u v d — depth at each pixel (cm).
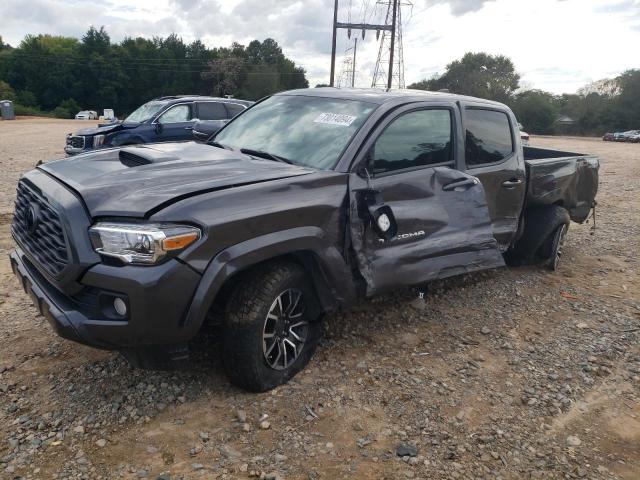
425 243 403
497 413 345
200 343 396
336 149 386
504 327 472
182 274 284
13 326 418
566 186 614
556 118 7806
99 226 286
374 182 380
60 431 301
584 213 685
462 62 9100
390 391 359
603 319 503
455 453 304
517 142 541
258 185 323
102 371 359
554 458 307
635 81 7481
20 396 330
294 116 445
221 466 282
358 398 349
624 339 461
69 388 339
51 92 8688
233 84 9044
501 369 400
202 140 504
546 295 554
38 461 278
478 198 439
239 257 303
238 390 347
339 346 413
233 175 336
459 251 424
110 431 303
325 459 292
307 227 338
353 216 361
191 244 288
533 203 575
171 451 291
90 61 8775
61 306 296
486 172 486
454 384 374
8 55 8625
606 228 873
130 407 324
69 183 320
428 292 532
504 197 516
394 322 462
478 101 509
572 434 330
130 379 351
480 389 371
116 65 8938
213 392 343
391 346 421
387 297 509
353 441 308
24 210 349
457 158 460
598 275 633
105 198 300
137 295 276
